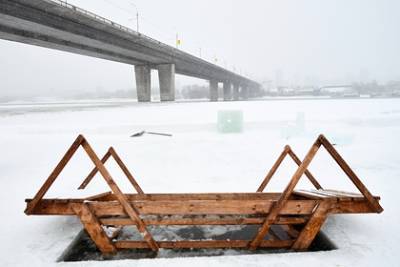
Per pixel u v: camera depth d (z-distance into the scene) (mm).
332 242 3059
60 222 3572
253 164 7129
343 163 3055
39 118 18438
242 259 2672
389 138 11336
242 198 4031
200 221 3184
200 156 8266
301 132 12227
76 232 3330
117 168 6828
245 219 3191
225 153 8703
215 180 5664
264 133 13234
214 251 3186
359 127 14617
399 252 2773
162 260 2672
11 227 3455
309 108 27125
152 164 7230
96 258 3113
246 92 117812
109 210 3117
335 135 10219
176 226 3959
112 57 44906
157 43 42781
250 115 20328
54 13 26938
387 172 6137
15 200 4527
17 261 2748
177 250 3205
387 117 16984
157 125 14758
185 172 6355
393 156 7867
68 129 13781
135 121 17000
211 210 3248
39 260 2762
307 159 3018
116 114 21172
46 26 27453
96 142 10938
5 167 7219
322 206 3031
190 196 4039
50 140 11422
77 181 5777
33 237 3215
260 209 3260
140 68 52062
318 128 13242
